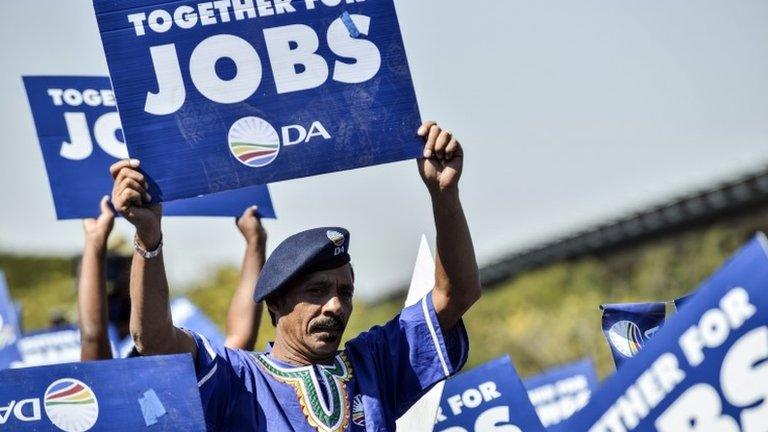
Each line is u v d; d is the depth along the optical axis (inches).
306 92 259.0
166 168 252.1
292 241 256.1
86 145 356.5
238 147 255.3
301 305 253.0
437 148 257.4
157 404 231.9
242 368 252.2
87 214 352.8
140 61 254.8
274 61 259.1
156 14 257.0
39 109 356.5
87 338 317.4
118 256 377.4
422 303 270.2
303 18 261.3
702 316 213.8
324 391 253.0
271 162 255.9
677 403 213.9
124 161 248.4
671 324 215.0
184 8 258.2
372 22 262.5
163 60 255.6
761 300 210.8
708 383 212.8
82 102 359.3
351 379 258.1
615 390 216.1
